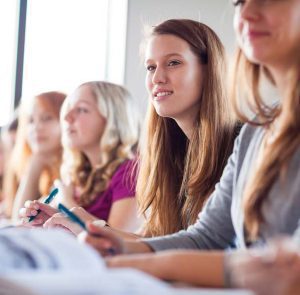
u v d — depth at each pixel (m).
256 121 1.33
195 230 1.44
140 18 4.91
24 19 5.05
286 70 1.22
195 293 0.79
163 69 2.01
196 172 1.91
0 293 0.80
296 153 1.16
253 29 1.19
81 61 5.12
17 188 4.08
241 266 0.92
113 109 2.89
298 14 1.17
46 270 0.91
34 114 3.78
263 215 1.17
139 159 2.29
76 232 1.76
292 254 0.86
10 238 0.99
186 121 2.02
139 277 0.84
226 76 2.02
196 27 2.04
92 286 0.79
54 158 3.71
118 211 2.69
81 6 5.14
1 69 5.03
